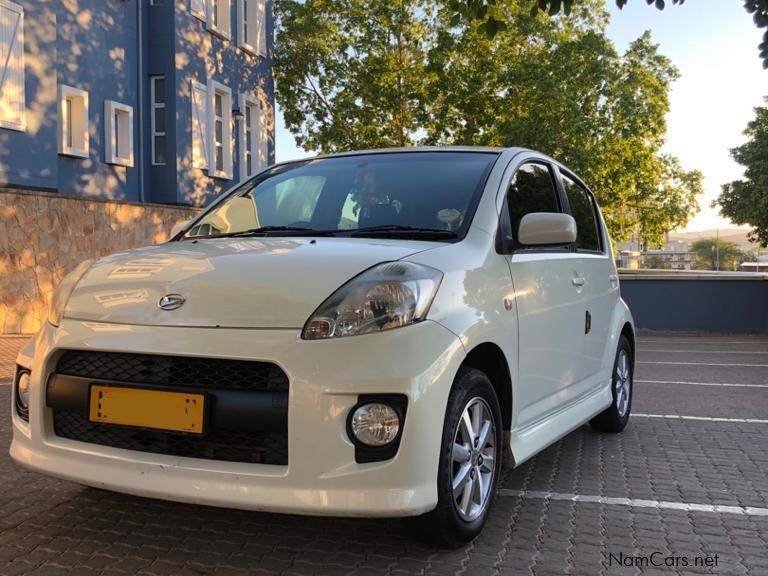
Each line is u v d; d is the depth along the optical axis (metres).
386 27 23.03
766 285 19.12
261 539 3.06
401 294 2.68
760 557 3.01
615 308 5.16
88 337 2.79
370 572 2.74
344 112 23.39
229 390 2.60
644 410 6.55
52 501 3.50
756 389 8.09
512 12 21.28
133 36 15.34
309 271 2.77
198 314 2.69
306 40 23.19
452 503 2.82
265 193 4.05
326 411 2.51
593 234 5.06
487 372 3.29
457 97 22.23
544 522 3.38
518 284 3.44
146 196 15.83
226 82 17.86
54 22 12.23
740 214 21.92
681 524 3.40
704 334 18.86
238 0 18.30
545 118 20.89
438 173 3.76
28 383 3.00
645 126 24.39
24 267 11.35
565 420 4.04
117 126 14.85
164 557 2.86
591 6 22.94
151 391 2.65
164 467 2.64
